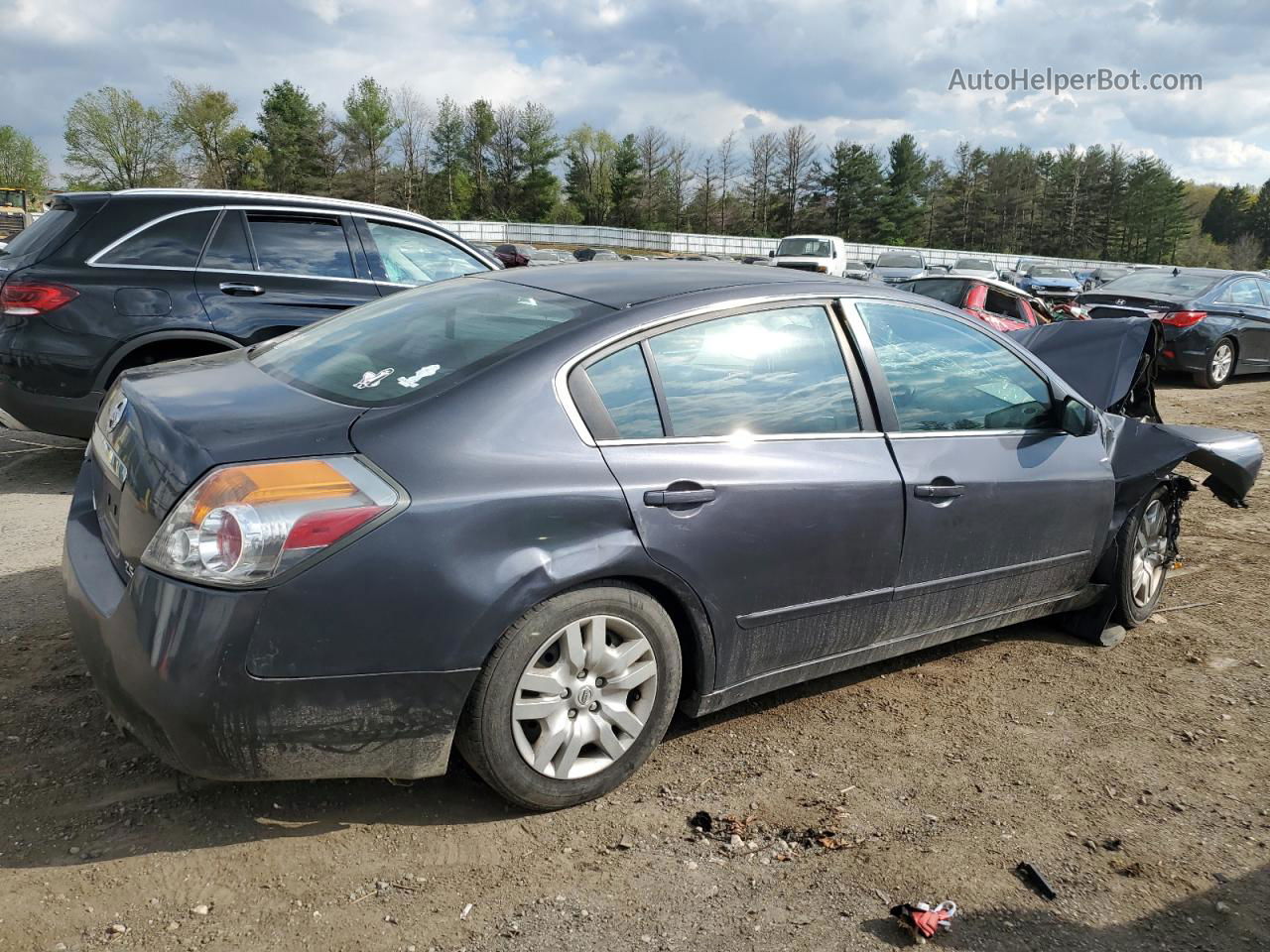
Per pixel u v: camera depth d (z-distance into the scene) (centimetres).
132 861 244
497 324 296
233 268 584
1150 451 425
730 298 310
